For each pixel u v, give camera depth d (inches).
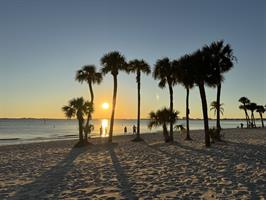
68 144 1334.9
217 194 367.6
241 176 474.6
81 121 1214.3
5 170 605.3
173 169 565.6
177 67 1147.9
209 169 551.8
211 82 1055.0
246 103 3314.5
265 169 531.8
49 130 3565.5
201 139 1478.8
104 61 1350.9
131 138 1690.5
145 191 394.0
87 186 435.2
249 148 911.7
